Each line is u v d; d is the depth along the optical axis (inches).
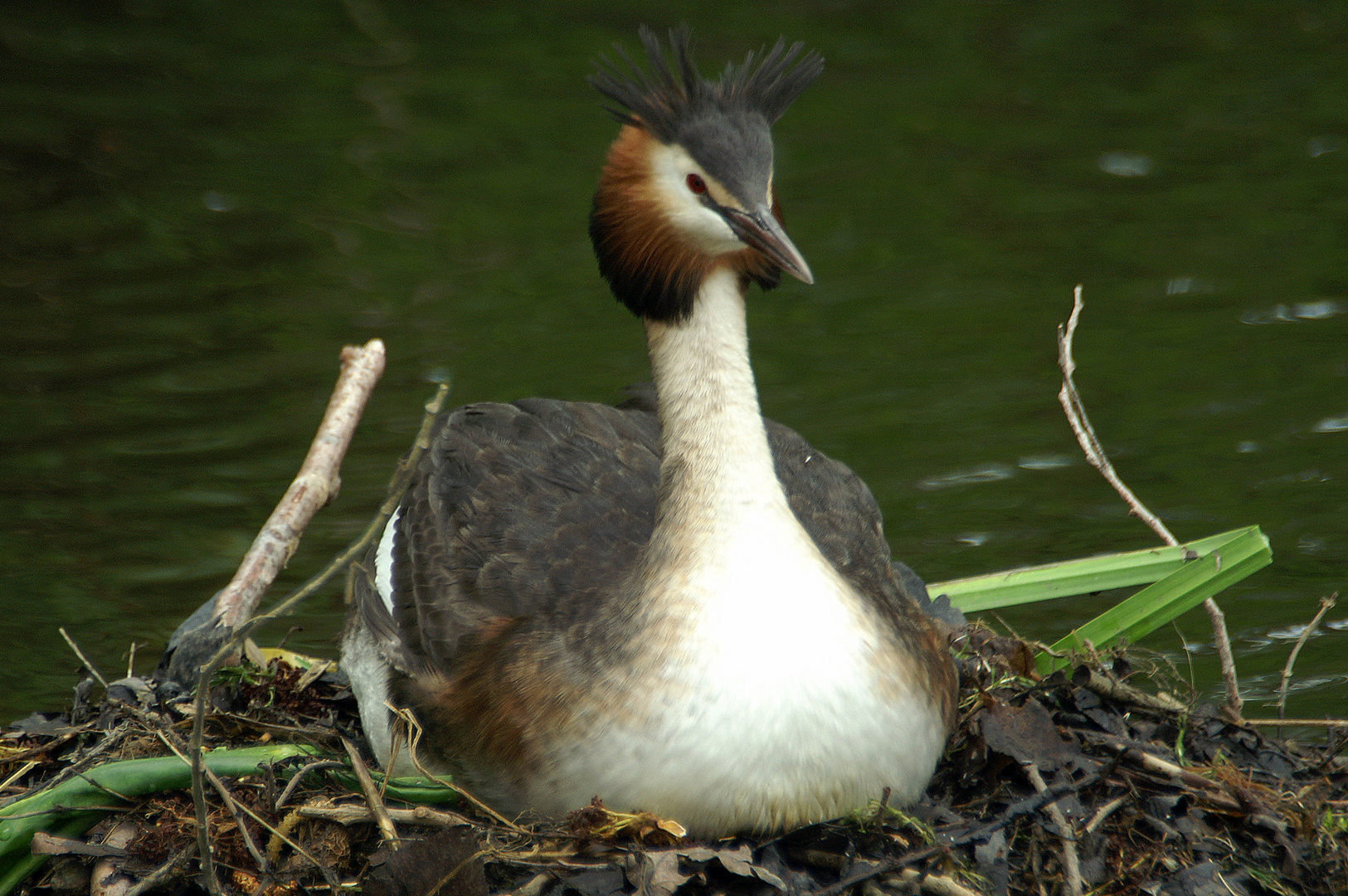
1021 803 313.7
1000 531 524.1
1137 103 1056.8
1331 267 771.4
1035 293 761.0
